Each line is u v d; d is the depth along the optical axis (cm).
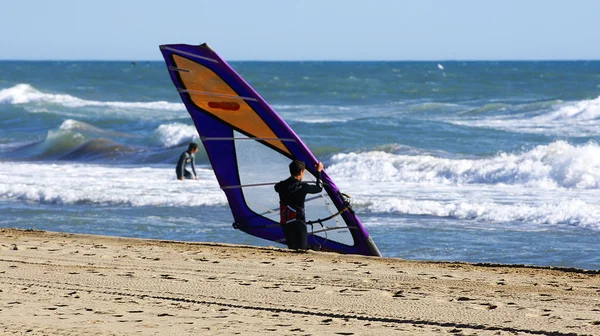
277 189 3406
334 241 3794
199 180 6856
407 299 2152
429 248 4194
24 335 1677
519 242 4300
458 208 5272
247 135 3688
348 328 1792
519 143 9806
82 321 1845
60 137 10950
